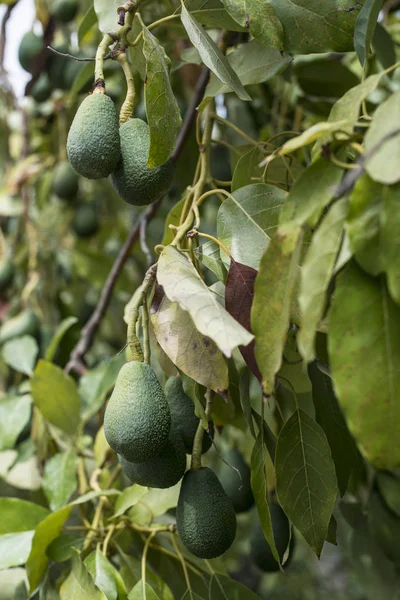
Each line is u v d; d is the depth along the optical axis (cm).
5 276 226
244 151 146
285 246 102
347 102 108
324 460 122
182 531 119
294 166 148
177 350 115
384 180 93
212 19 134
